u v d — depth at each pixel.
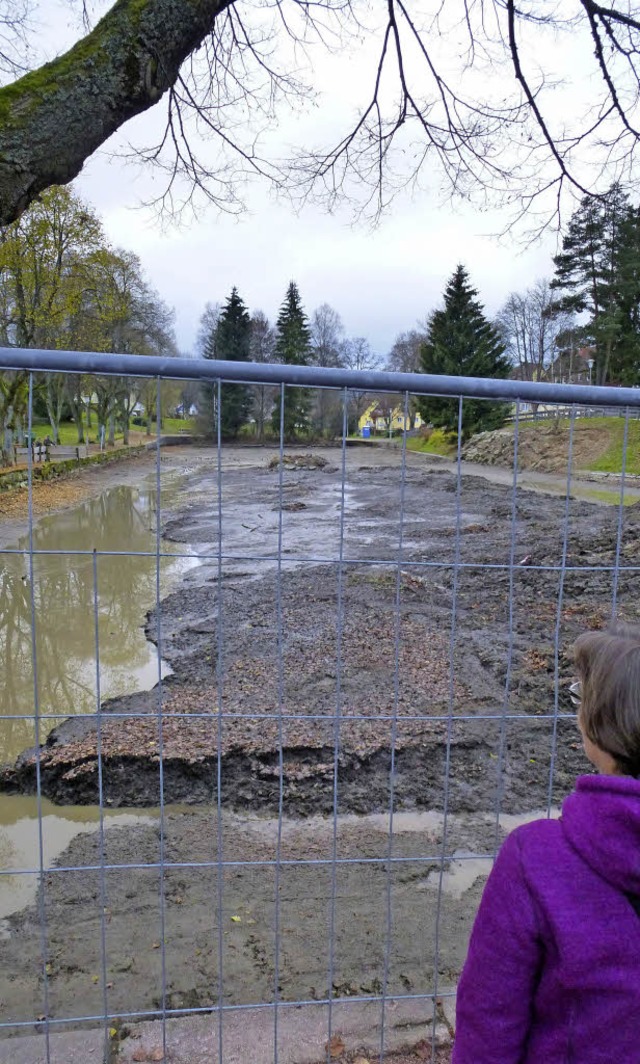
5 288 23.22
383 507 18.12
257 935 3.08
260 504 19.58
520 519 15.17
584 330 32.59
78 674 7.00
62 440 39.25
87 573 11.40
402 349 53.84
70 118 2.71
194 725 5.15
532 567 1.85
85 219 23.17
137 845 3.94
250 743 4.81
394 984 2.76
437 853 3.81
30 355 1.51
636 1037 0.98
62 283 23.55
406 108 5.25
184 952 2.98
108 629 8.38
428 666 6.39
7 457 23.02
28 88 2.65
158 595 1.72
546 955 1.03
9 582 10.91
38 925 3.22
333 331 53.53
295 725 5.10
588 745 1.15
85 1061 1.95
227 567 11.41
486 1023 1.05
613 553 10.69
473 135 5.28
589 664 1.14
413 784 4.48
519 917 1.03
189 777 4.55
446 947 2.99
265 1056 1.99
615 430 22.00
